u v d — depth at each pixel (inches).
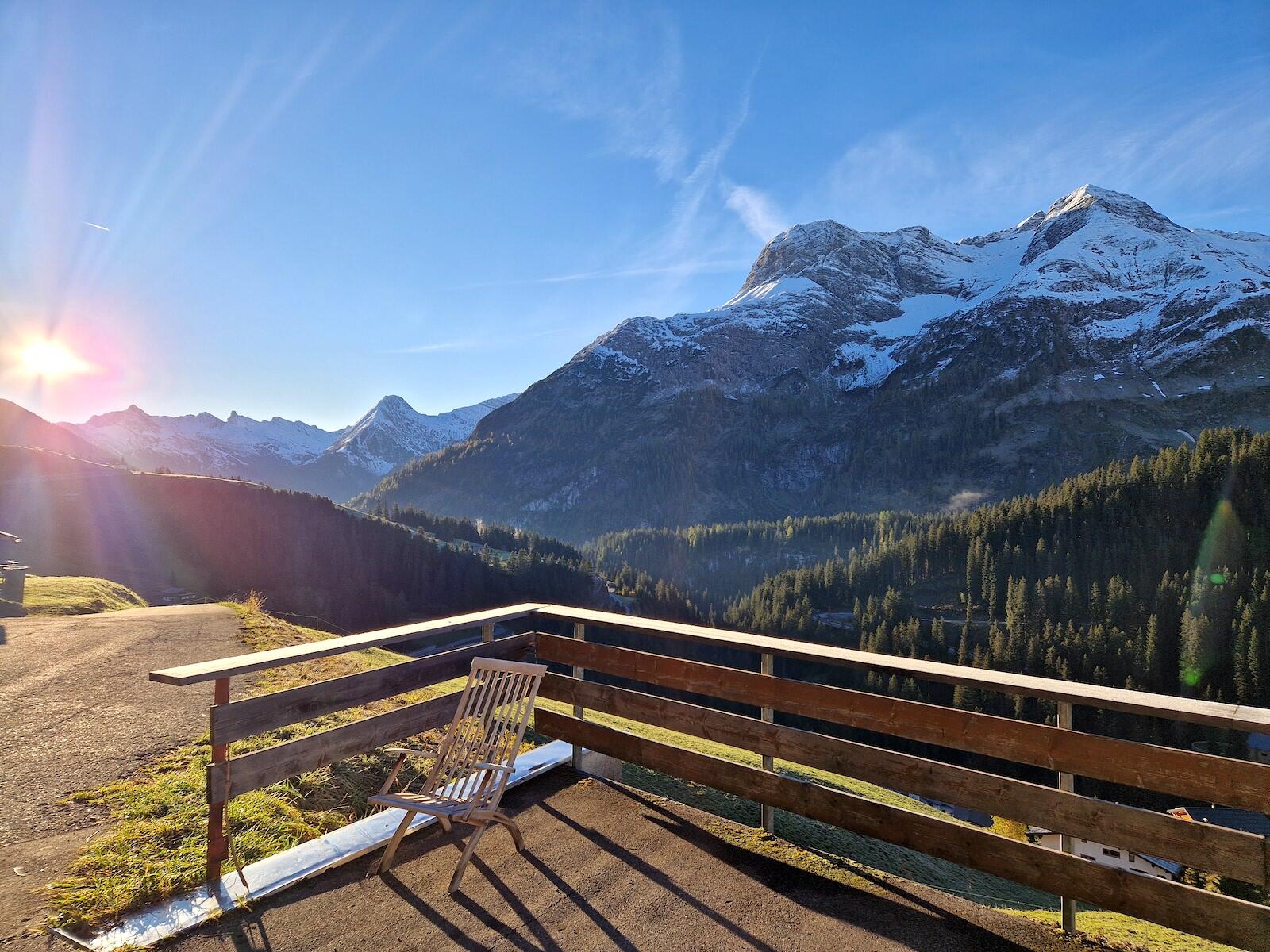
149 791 183.5
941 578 5147.6
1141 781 108.0
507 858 137.9
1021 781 117.4
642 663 165.2
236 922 116.6
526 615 185.9
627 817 155.6
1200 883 432.5
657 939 112.3
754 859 137.6
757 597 5575.8
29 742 229.0
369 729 148.7
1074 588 3890.3
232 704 126.5
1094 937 114.3
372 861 136.6
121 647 419.2
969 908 122.0
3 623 531.2
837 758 135.4
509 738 145.6
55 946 110.5
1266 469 4466.0
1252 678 2864.2
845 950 110.3
